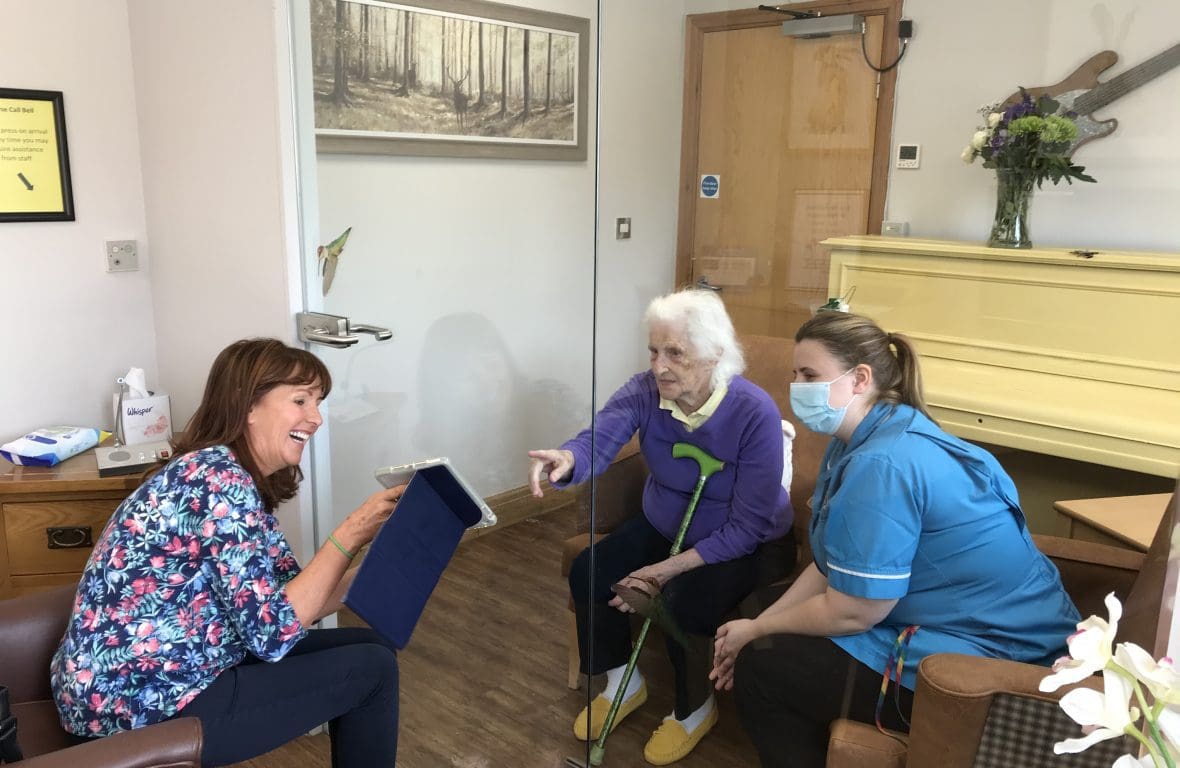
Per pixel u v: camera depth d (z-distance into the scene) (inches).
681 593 58.6
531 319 82.2
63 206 92.4
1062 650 41.8
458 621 79.4
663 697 60.7
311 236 79.7
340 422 82.2
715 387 54.4
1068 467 41.1
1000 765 40.3
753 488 53.0
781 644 51.7
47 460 84.9
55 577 84.3
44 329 93.0
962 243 43.3
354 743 60.2
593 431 64.1
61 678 51.5
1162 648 32.6
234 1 77.5
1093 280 39.3
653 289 57.8
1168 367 38.1
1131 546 39.4
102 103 93.8
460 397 85.3
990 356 42.7
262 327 83.4
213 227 87.2
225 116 82.0
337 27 77.1
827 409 48.7
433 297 83.7
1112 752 37.6
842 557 47.7
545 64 76.8
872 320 46.7
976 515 43.8
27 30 88.2
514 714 72.5
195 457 53.8
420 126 81.8
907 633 46.1
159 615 52.1
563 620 70.3
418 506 55.4
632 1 55.5
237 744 53.5
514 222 80.7
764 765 53.7
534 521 73.5
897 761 46.5
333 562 57.2
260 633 52.7
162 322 99.0
